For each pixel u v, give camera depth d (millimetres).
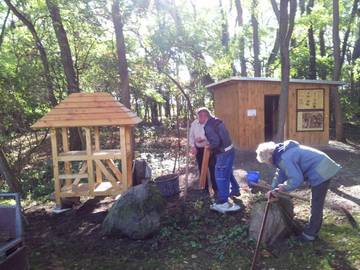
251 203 6605
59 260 4875
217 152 6172
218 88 14438
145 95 19328
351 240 5000
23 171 9992
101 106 6656
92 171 6816
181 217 6043
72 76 11555
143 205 5449
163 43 13031
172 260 4707
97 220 6266
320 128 12789
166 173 9633
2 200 7902
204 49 13906
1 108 8688
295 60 19469
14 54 10141
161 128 19438
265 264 4484
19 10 11180
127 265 4645
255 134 12242
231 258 4676
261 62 22359
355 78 22672
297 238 5051
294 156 4633
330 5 17453
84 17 11359
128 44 15461
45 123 6578
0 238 3879
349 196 6922
